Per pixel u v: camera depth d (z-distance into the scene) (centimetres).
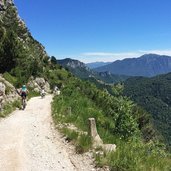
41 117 2242
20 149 1328
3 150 1313
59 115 2105
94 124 1417
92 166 1103
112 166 1058
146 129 3409
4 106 2503
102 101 3478
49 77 7831
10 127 1809
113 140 1535
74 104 2689
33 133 1648
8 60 5106
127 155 1095
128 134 1855
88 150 1262
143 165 1041
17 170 1073
